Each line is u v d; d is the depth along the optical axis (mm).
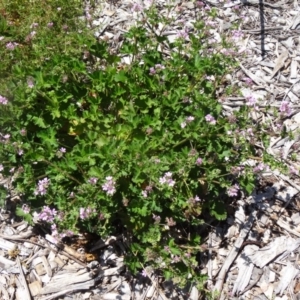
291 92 1007
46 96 790
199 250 792
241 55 932
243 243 836
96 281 804
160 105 809
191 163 734
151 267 761
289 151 928
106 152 746
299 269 816
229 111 967
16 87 792
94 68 892
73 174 790
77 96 831
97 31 1047
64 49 888
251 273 813
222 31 1069
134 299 792
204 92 850
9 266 816
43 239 838
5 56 884
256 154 909
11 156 787
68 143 844
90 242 834
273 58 1054
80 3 1020
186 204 743
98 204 745
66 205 745
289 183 896
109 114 833
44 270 813
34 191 756
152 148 779
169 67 859
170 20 904
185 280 734
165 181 716
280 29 1096
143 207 747
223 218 809
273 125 954
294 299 792
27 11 1003
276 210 870
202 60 833
